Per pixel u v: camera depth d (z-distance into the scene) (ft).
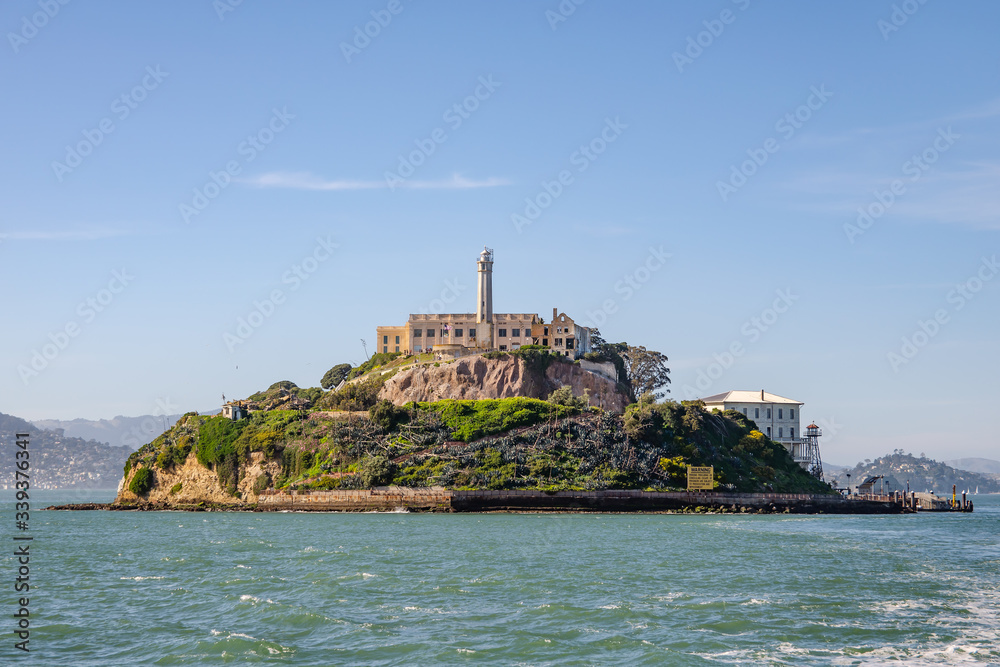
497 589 208.95
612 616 177.68
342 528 382.83
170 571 239.71
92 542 324.80
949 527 431.43
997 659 147.95
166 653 150.20
